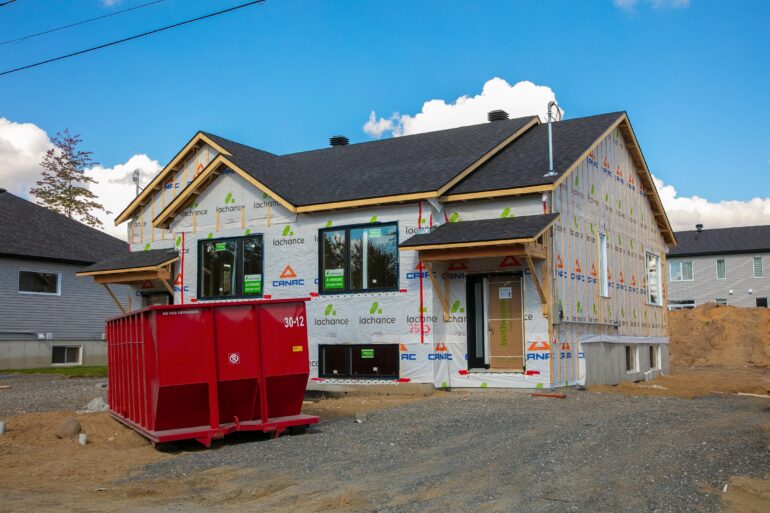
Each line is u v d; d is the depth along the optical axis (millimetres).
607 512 7086
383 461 9930
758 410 14461
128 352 13516
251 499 8359
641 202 25391
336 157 23953
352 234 19266
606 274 21328
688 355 41031
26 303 31312
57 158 50812
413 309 18203
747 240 59469
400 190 18188
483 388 17672
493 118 25047
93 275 23719
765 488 7770
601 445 10273
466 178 18719
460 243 16250
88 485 9445
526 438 11000
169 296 24172
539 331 17266
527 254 16109
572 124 22172
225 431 11898
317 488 8586
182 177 24406
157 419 11742
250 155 23141
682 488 7871
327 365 19297
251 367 12227
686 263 60719
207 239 21562
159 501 8391
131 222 25312
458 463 9539
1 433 12781
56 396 19500
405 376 18141
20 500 8492
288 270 20125
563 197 18516
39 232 33750
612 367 21062
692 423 12281
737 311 42281
